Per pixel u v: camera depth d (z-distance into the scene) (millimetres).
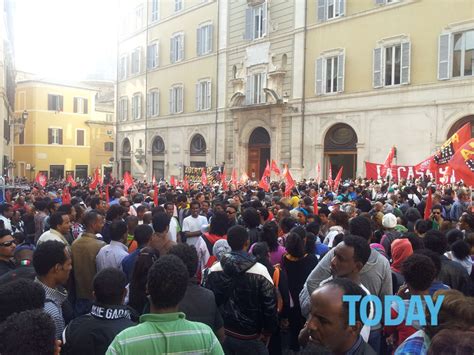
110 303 3848
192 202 11258
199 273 7684
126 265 6289
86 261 6535
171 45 44219
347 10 29156
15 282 3455
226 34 38250
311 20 31297
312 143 31250
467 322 3148
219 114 38906
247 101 36000
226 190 20359
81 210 9914
